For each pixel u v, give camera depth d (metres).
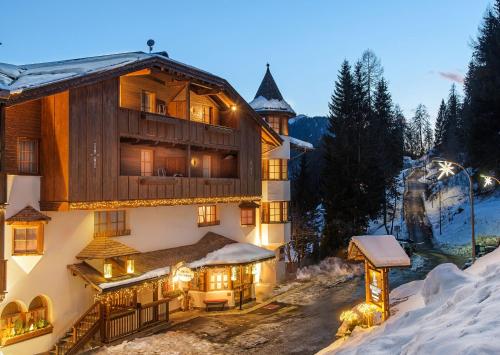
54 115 17.47
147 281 19.55
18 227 16.73
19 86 15.77
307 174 60.53
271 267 30.48
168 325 21.48
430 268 35.34
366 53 65.69
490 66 49.03
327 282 30.94
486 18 53.59
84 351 17.59
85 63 20.95
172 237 24.22
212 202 25.27
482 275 10.87
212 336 20.00
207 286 24.47
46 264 17.58
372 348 8.19
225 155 28.78
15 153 16.88
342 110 53.25
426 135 124.44
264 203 31.64
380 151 57.38
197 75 23.52
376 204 47.88
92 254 18.53
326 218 47.69
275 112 32.94
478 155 49.28
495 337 6.19
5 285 15.79
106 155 18.83
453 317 7.90
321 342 18.86
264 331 20.59
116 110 19.41
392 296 17.59
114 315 18.94
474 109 49.22
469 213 50.19
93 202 18.14
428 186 73.81
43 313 17.67
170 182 22.14
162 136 21.84
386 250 14.72
